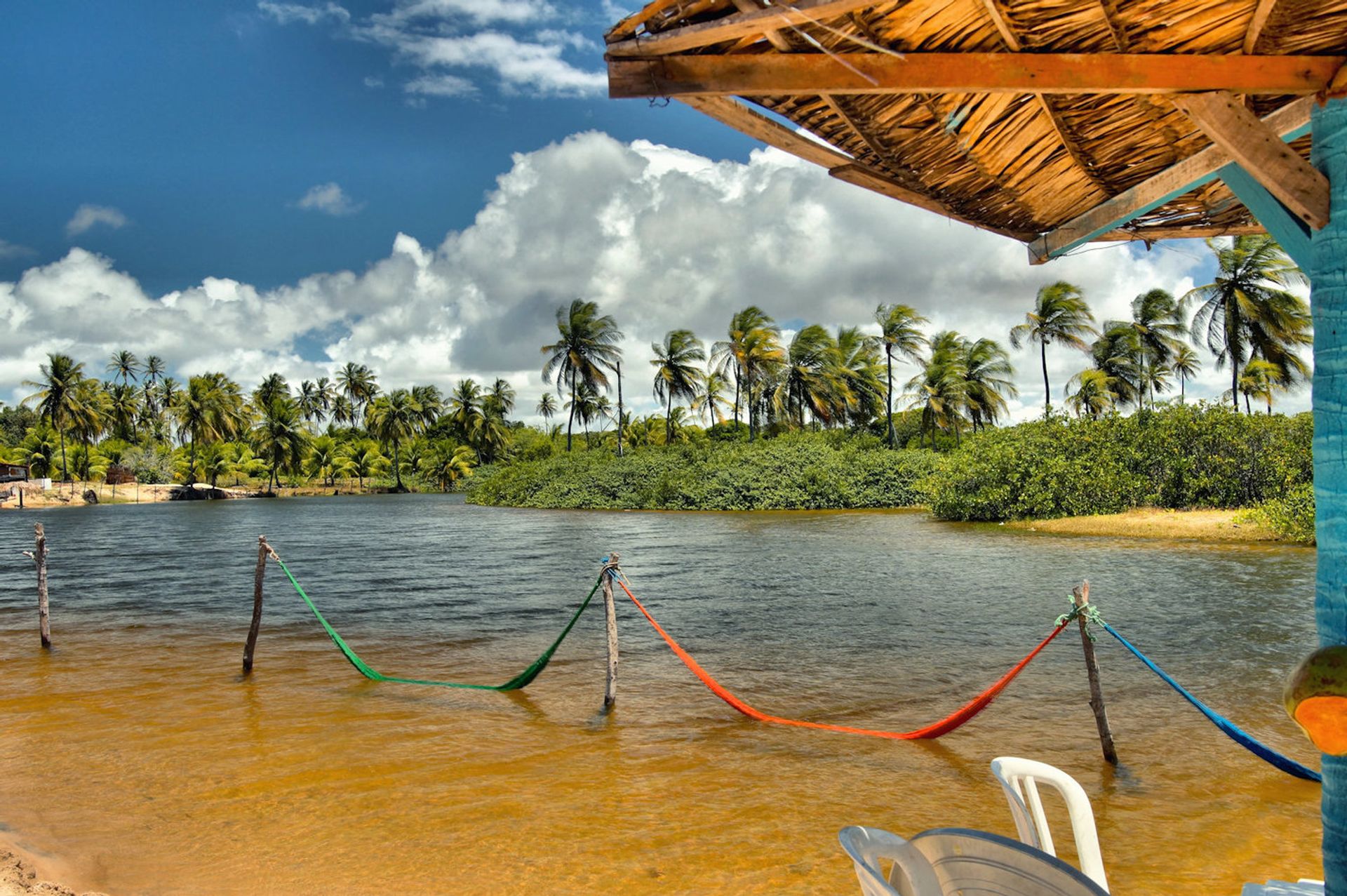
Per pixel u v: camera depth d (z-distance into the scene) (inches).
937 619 477.7
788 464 1657.2
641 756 268.4
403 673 379.2
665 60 95.0
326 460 3784.5
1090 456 1067.9
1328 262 88.2
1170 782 238.4
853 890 181.0
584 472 1955.0
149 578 740.0
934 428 2207.2
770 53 92.1
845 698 328.8
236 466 3631.9
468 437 3651.6
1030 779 121.6
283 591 645.3
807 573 687.7
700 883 184.9
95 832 213.9
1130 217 142.9
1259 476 980.6
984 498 1110.4
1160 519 924.6
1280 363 1556.3
